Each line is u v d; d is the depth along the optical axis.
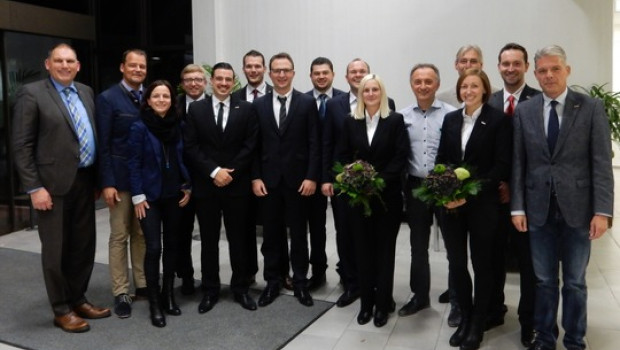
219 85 3.69
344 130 3.52
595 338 3.33
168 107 3.57
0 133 6.48
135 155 3.56
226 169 3.70
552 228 2.89
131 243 4.05
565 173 2.78
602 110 2.75
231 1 7.64
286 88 3.84
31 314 3.83
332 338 3.36
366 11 7.10
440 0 6.81
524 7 6.52
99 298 4.12
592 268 4.84
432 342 3.28
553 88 2.77
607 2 6.41
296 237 3.93
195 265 5.01
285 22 7.43
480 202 3.04
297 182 3.85
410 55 6.98
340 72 7.29
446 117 3.20
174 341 3.33
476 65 3.81
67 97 3.52
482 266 3.10
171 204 3.67
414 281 3.73
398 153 3.44
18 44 6.72
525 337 3.20
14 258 5.36
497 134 3.02
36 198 3.36
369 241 3.52
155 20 8.64
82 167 3.55
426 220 3.65
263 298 3.92
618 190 9.71
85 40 7.91
